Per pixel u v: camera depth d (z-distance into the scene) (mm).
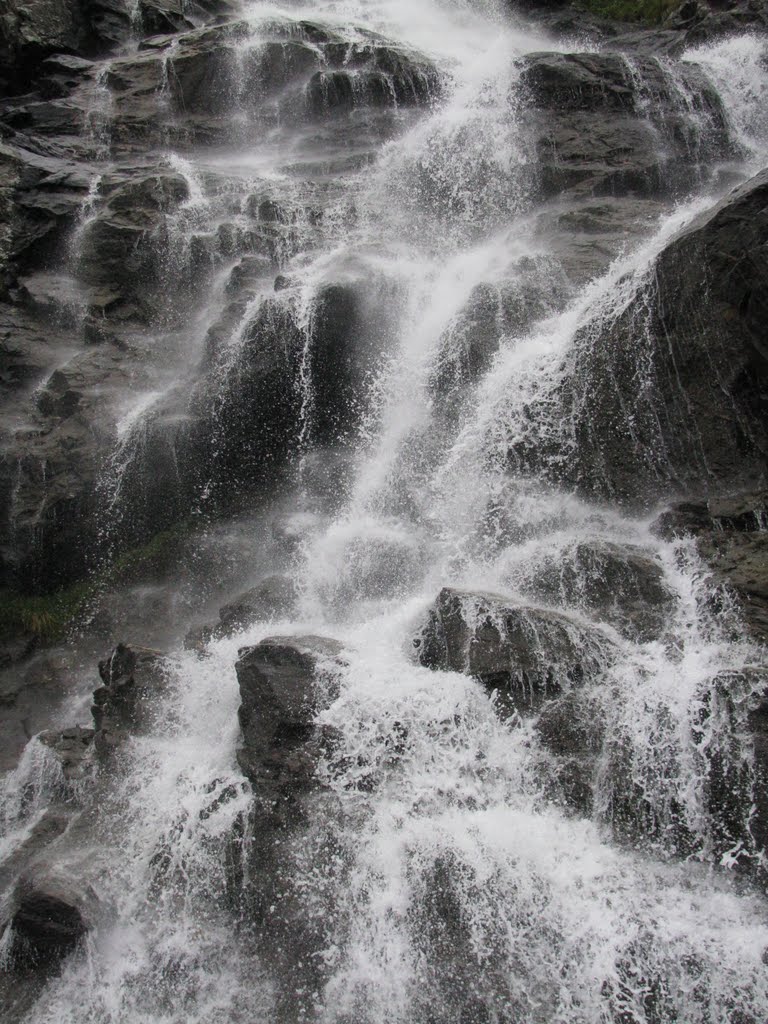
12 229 13664
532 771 6562
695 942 5457
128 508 11094
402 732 6789
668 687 6551
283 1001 5984
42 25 17734
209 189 14148
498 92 15039
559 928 5699
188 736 7746
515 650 7023
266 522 10734
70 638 10641
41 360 12195
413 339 11000
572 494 9094
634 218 12070
